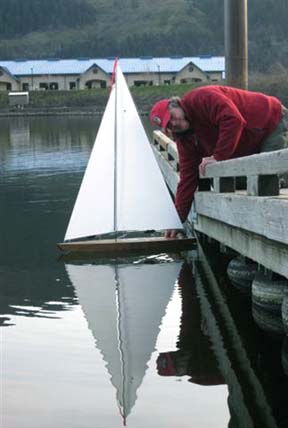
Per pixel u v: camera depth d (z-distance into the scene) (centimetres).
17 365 556
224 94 734
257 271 700
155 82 9975
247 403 484
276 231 531
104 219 973
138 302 728
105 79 10119
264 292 646
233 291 764
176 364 557
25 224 1162
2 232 1102
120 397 495
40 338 618
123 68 10044
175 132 770
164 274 844
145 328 645
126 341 608
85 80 10125
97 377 531
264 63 11000
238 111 719
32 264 898
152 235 1020
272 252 579
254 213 596
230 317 675
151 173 974
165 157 1544
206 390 508
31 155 2516
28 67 10425
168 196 975
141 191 974
